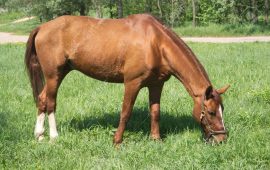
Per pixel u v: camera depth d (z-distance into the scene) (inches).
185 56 253.0
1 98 382.3
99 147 256.5
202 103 246.1
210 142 248.4
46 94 282.5
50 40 273.6
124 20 265.9
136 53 254.5
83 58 269.3
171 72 260.2
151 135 277.3
